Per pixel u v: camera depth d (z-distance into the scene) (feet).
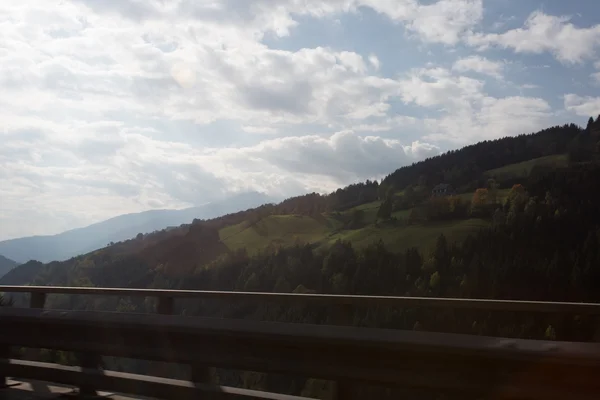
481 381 11.73
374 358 12.93
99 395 17.61
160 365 17.84
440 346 11.80
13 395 18.12
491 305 13.19
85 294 19.07
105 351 17.17
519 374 11.32
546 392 11.00
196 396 15.26
